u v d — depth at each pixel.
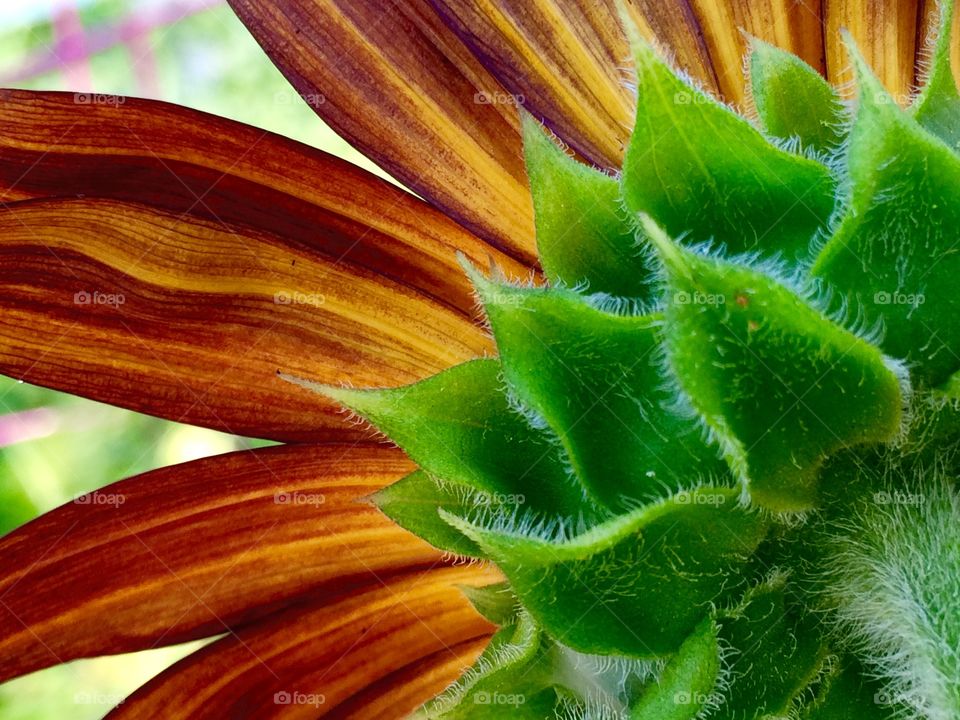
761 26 0.16
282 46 0.16
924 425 0.11
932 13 0.15
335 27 0.16
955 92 0.11
